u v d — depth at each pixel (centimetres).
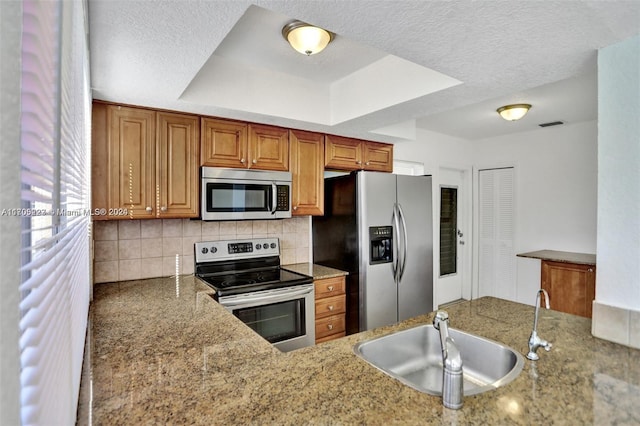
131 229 245
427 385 151
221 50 211
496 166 445
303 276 273
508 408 91
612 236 142
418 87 206
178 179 230
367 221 291
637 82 136
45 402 42
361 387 101
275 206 267
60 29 51
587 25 129
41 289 42
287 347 253
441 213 453
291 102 249
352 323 296
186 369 113
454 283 467
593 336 145
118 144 211
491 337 145
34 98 38
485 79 182
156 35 132
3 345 29
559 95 282
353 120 254
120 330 150
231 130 250
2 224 30
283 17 174
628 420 86
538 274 405
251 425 83
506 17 124
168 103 211
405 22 128
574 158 377
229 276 268
